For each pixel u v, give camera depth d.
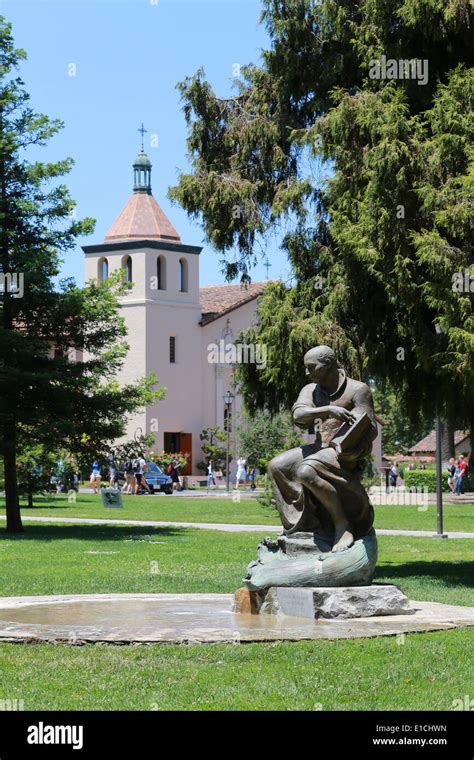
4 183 31.67
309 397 13.07
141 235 82.81
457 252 17.95
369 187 18.67
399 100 19.16
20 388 31.39
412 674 10.19
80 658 10.55
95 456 33.62
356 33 20.19
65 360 32.31
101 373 33.72
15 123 31.98
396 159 18.36
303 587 12.62
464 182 17.81
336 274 20.81
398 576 20.75
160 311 82.81
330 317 20.62
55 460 36.00
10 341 31.06
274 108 22.20
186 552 25.53
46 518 39.22
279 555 13.00
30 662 10.38
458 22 19.19
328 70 20.98
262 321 21.30
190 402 84.50
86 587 17.94
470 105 18.47
